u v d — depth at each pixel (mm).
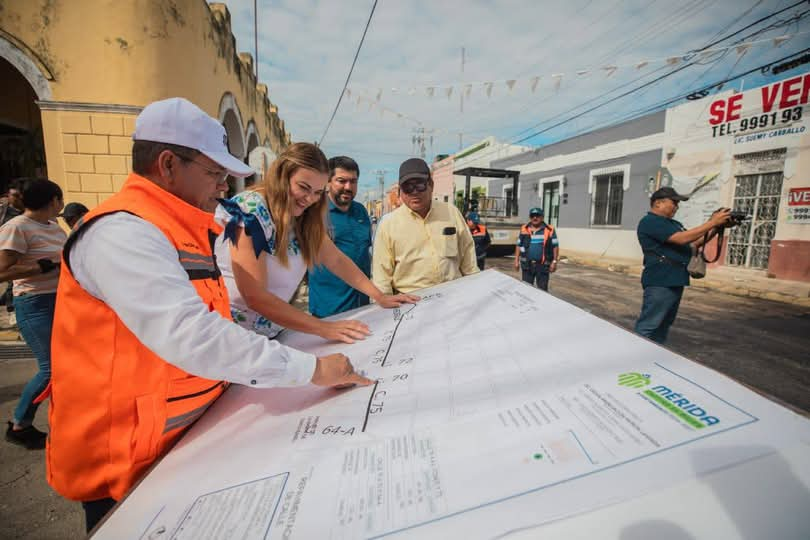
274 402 926
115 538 577
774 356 3854
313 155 1217
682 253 3234
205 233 928
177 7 4457
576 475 486
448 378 831
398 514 499
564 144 13539
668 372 641
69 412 791
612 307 5777
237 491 623
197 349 698
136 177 837
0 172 7047
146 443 807
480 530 446
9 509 1865
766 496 425
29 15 3941
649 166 10508
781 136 7551
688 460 471
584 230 12781
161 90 4305
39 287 2379
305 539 494
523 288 1262
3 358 3689
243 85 7336
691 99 9156
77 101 4105
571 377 704
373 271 2439
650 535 409
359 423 735
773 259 7688
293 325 1217
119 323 777
